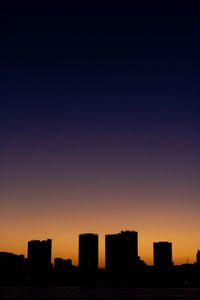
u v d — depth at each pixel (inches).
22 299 7480.3
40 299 7436.0
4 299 7377.0
